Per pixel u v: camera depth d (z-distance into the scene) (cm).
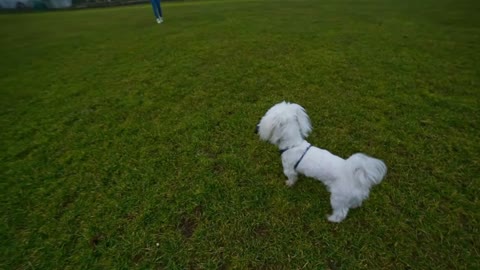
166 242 316
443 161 408
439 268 279
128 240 320
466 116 504
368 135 468
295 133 324
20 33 1411
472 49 811
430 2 1670
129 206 362
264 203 359
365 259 290
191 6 2080
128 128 520
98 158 452
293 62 763
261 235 321
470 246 298
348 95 588
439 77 649
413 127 479
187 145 467
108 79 736
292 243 310
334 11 1503
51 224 346
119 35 1191
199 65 782
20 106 626
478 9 1357
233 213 346
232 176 401
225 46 926
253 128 501
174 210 353
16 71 838
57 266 299
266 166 414
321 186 381
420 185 372
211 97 611
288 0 2136
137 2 3128
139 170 420
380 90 601
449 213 334
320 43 912
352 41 923
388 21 1196
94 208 364
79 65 855
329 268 286
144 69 782
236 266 288
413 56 775
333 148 443
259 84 653
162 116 552
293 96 596
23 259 307
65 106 613
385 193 364
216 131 498
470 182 373
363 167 280
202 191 376
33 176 423
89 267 296
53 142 498
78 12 2375
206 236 319
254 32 1084
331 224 328
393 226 321
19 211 365
